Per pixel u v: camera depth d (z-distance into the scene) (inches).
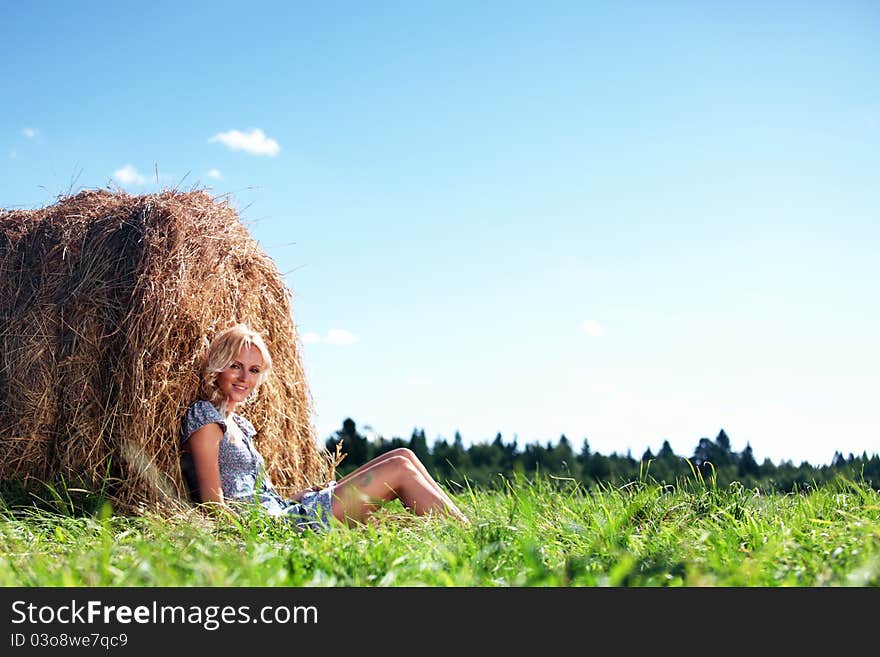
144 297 215.6
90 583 121.3
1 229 242.8
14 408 221.6
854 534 157.2
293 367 264.4
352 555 136.9
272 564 129.1
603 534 164.6
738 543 160.6
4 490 214.5
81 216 237.9
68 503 206.7
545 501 219.0
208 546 147.7
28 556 151.0
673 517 192.5
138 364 211.5
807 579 126.3
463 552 142.8
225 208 248.8
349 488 203.5
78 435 214.5
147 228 226.4
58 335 222.7
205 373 214.5
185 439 212.1
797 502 203.3
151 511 202.8
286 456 261.0
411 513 203.3
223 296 233.9
